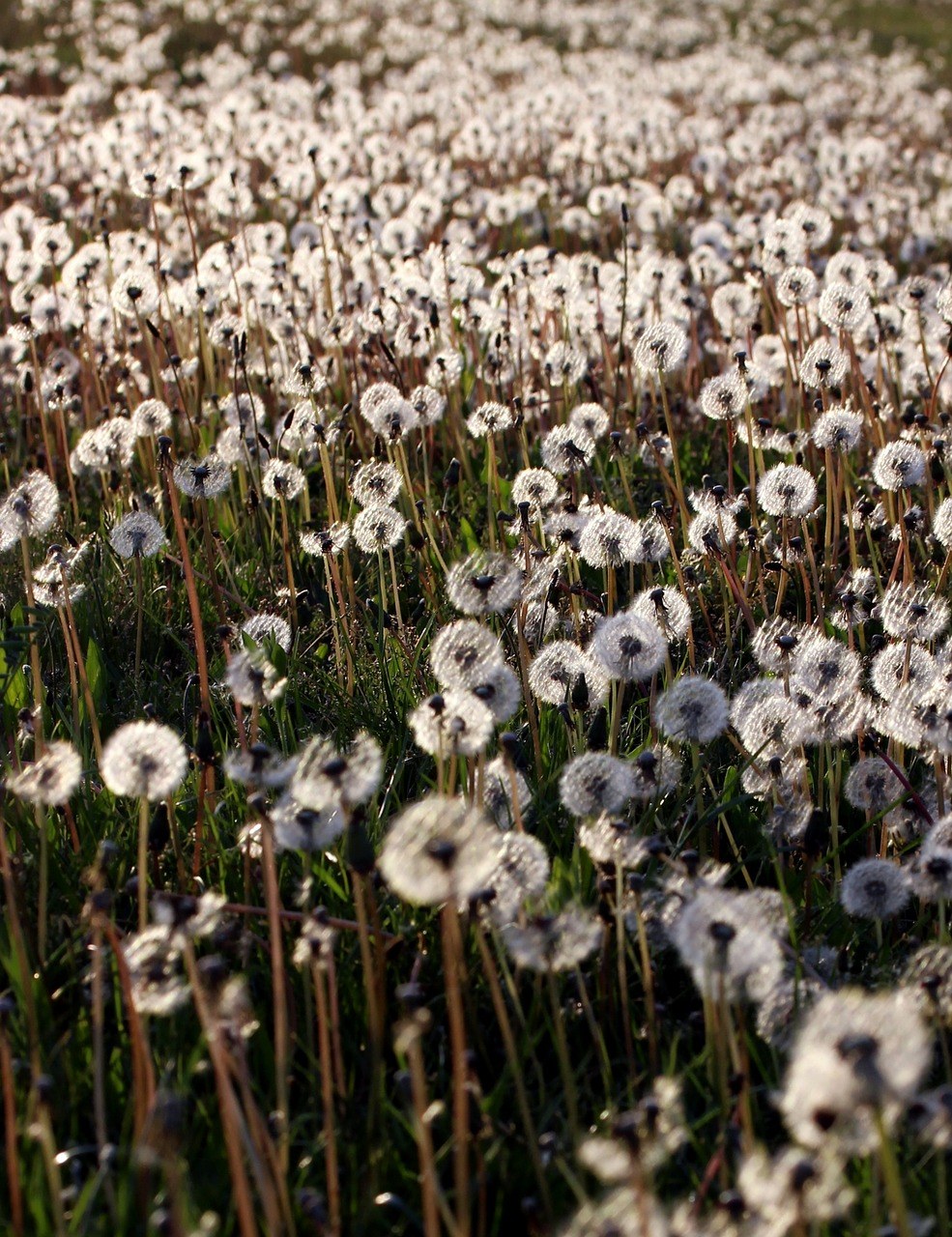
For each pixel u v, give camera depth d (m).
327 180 4.19
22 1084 1.92
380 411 2.44
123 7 9.16
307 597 2.44
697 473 2.72
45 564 2.30
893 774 2.10
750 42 10.88
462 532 2.48
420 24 10.55
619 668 2.08
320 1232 1.85
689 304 2.88
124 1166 1.89
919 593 2.21
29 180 4.21
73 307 2.85
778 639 2.14
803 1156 1.76
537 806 2.10
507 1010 1.99
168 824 2.05
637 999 2.00
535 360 2.88
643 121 5.54
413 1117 1.91
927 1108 1.85
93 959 1.96
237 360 2.64
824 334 2.90
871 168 5.20
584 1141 1.89
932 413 2.62
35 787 1.97
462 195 4.62
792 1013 1.94
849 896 1.98
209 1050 1.93
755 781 2.11
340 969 1.98
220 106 5.36
